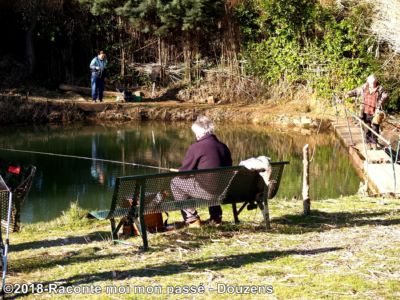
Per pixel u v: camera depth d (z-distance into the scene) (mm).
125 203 7566
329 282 5863
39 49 29781
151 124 26109
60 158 19094
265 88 28328
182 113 26828
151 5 27984
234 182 7945
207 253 6992
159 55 29906
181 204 7719
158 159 19031
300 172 17031
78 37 30031
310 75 26672
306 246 7254
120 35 30141
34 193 14602
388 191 12594
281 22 27438
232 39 28891
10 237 8547
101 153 20047
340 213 9516
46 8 28906
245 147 21312
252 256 6840
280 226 8445
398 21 24594
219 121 26438
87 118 26578
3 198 7059
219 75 28938
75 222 9602
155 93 29312
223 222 8758
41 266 6754
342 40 25797
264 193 8102
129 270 6422
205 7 27844
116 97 28531
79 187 15227
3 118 25484
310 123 24812
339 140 21938
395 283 5812
